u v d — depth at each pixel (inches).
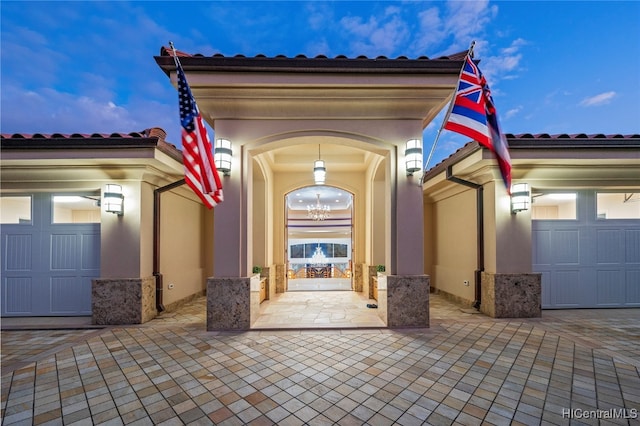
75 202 283.6
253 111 225.9
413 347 188.2
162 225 284.4
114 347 190.9
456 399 132.1
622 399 131.6
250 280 223.9
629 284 286.2
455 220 338.6
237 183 226.5
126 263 246.1
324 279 511.2
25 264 262.4
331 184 391.2
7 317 258.5
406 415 121.7
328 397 134.2
